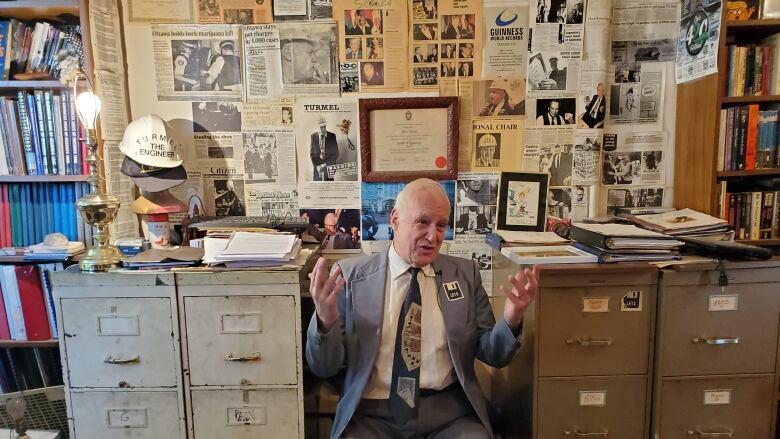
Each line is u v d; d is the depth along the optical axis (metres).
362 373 1.29
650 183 1.83
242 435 1.39
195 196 1.81
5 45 1.62
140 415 1.38
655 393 1.38
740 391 1.39
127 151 1.58
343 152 1.80
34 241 1.70
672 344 1.36
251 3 1.73
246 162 1.80
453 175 1.79
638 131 1.81
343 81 1.77
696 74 1.64
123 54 1.74
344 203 1.82
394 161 1.80
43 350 1.69
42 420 1.59
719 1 1.51
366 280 1.36
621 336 1.37
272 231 1.57
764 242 1.62
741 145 1.60
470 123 1.78
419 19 1.74
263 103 1.78
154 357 1.36
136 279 1.32
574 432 1.40
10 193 1.68
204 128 1.78
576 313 1.36
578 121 1.78
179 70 1.75
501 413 1.73
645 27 1.76
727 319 1.36
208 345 1.35
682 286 1.34
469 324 1.36
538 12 1.73
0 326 1.63
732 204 1.62
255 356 1.35
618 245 1.38
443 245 1.84
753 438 1.41
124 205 1.73
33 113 1.62
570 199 1.82
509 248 1.53
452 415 1.32
